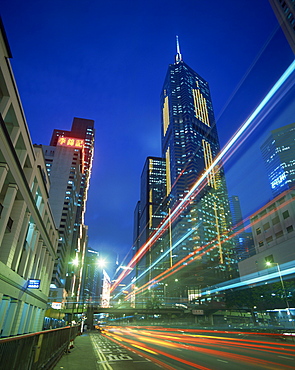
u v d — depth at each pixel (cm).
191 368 1220
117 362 1430
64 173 11400
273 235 6744
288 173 19650
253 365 1287
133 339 3544
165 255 19588
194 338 3675
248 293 5662
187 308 10300
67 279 11956
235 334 4362
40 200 3888
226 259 16988
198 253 16100
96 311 9638
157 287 18388
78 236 15688
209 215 18600
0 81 2186
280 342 2827
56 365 1293
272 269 6312
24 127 2750
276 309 5400
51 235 5056
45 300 4612
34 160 3222
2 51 2069
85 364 1344
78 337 4012
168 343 2806
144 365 1325
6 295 2567
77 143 14462
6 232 2598
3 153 2111
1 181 2142
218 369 1180
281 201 6600
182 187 19800
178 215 18250
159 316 12638
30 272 3425
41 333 927
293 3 6912
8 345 587
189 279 14200
